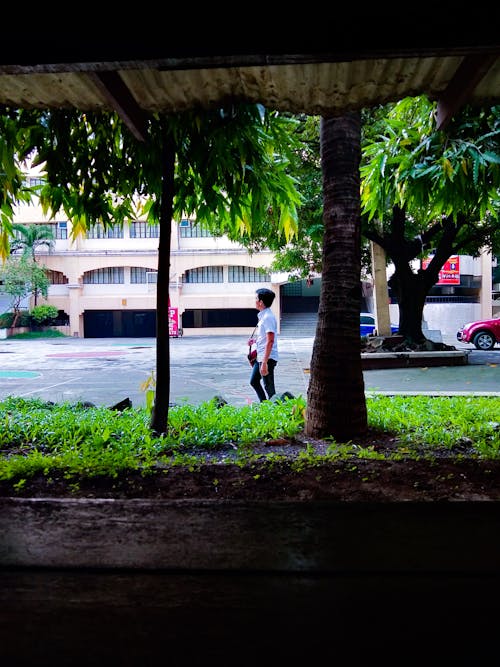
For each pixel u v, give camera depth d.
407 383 10.92
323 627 1.98
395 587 2.24
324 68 3.31
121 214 5.98
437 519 2.88
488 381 11.12
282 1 2.45
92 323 38.06
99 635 1.94
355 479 3.57
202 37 2.63
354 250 5.05
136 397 10.03
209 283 36.78
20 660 1.82
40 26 2.57
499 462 3.94
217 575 2.35
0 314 37.09
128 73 3.36
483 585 2.25
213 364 16.30
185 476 3.68
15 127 4.78
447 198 5.71
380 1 2.46
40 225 34.69
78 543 2.65
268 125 4.84
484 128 5.03
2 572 2.39
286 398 7.23
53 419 5.95
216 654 1.84
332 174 5.00
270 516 2.95
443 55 2.73
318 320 5.21
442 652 1.85
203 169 4.89
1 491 3.45
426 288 15.29
